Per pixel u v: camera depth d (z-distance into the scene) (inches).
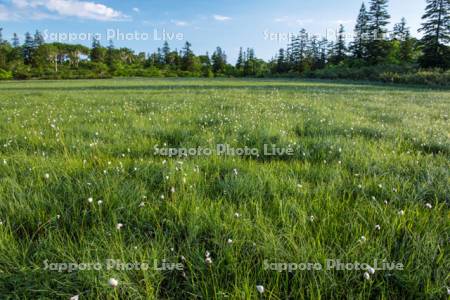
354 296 67.2
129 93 764.6
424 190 118.6
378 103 518.3
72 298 60.0
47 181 121.6
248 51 4534.9
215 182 130.0
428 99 660.7
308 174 139.8
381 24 3048.7
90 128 235.9
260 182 124.2
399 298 69.1
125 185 116.2
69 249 79.8
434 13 2381.9
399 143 198.4
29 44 3887.8
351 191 119.0
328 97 617.6
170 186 122.6
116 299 64.6
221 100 512.4
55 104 449.4
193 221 91.4
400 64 2699.3
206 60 4857.3
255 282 69.6
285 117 298.5
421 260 75.9
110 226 90.6
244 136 209.5
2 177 129.0
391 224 90.1
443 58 2349.9
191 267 75.5
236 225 89.7
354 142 192.5
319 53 3873.0
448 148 187.9
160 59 4569.4
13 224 93.0
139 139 201.9
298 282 70.3
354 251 77.5
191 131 231.5
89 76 2977.4
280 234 84.0
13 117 302.0
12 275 72.1
